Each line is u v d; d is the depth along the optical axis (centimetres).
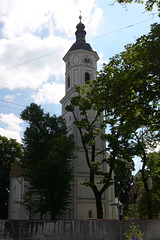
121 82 1511
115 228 1344
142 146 2841
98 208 2848
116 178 4788
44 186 3088
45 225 1098
